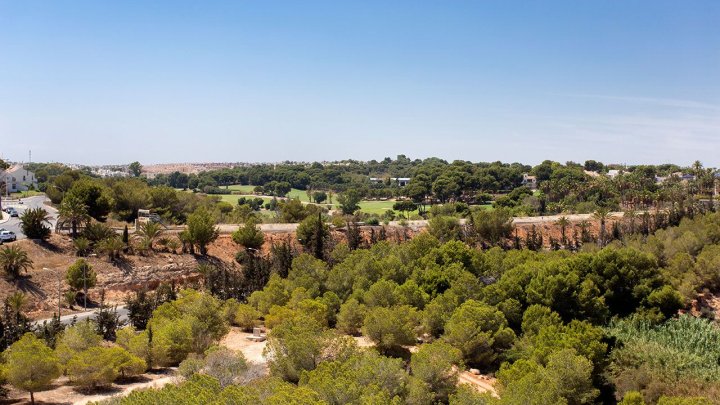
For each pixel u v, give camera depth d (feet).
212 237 345.10
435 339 228.84
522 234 458.91
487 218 430.61
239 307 245.24
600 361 204.64
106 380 160.45
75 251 297.94
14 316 206.08
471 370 207.51
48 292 257.34
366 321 206.28
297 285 267.39
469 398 144.66
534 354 201.67
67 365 157.58
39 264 274.36
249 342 218.59
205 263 324.39
